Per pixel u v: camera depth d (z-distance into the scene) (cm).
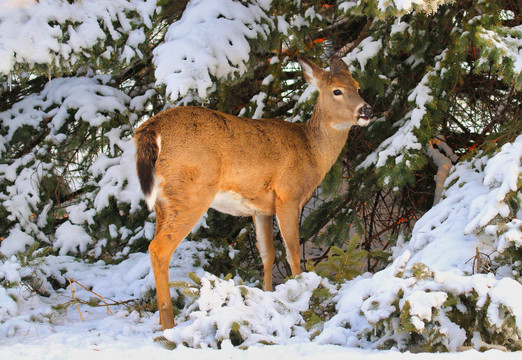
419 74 1305
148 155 842
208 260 1193
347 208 1326
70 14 1114
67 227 1277
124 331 805
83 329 845
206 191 884
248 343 689
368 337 681
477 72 993
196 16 1150
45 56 1076
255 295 766
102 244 1275
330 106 1047
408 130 1141
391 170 1127
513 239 658
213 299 729
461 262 756
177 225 855
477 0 1135
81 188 1398
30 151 1407
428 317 593
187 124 880
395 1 937
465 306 625
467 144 1452
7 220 1298
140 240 1257
